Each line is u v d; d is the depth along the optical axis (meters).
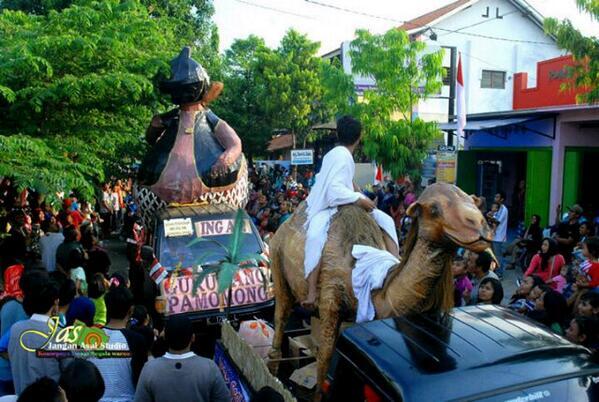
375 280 3.90
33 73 9.34
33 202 13.71
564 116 14.55
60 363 4.39
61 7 19.39
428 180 17.09
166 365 3.87
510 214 18.62
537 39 26.91
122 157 11.19
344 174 4.48
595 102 10.97
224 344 5.21
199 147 9.20
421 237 3.62
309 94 27.42
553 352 2.97
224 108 29.06
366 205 4.46
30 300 4.54
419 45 16.19
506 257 13.55
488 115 16.00
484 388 2.69
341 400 3.35
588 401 2.73
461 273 6.73
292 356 5.48
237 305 7.60
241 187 9.72
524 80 18.05
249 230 8.69
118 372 4.44
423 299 3.67
